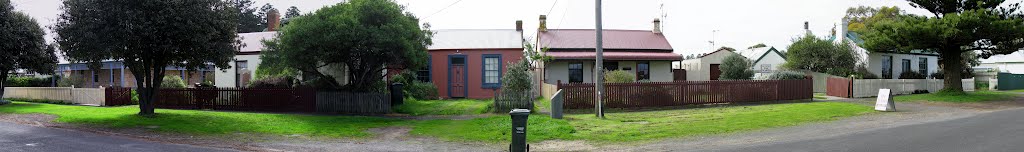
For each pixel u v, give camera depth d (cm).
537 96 2662
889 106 1636
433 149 1002
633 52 2956
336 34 1664
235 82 2591
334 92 1884
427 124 1449
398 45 1764
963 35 2044
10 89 2827
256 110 1973
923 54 3331
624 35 3127
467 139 1119
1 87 2389
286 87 2100
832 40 3164
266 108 1977
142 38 1499
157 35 1501
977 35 2059
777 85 2077
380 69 1955
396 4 1905
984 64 4619
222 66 1681
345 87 1988
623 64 2908
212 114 1789
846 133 1102
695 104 1953
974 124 1198
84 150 966
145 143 1070
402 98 2053
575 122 1424
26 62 2320
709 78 3325
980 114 1497
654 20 3203
